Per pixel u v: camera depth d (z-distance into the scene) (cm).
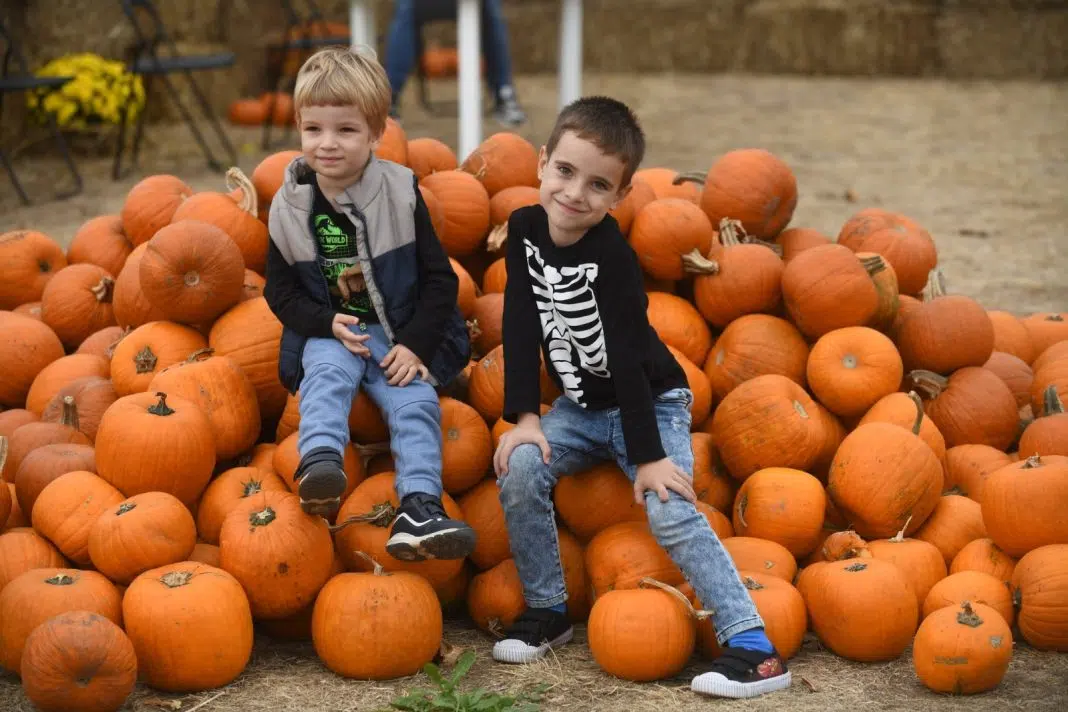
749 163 444
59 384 408
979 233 858
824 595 321
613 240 324
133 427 329
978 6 1683
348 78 325
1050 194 998
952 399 405
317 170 333
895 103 1488
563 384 334
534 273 329
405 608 308
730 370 399
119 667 282
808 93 1579
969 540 354
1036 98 1508
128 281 407
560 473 331
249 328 375
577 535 353
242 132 1246
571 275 324
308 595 318
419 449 328
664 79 1723
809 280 393
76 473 335
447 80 1711
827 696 298
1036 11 1667
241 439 356
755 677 297
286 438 359
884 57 1725
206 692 302
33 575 307
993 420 400
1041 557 323
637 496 314
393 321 345
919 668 301
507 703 286
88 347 430
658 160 1112
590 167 309
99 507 326
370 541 331
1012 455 403
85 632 279
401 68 1089
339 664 308
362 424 348
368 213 337
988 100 1500
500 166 459
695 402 388
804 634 329
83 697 280
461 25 886
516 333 329
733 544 343
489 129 1236
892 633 315
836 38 1736
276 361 374
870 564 324
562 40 973
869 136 1273
